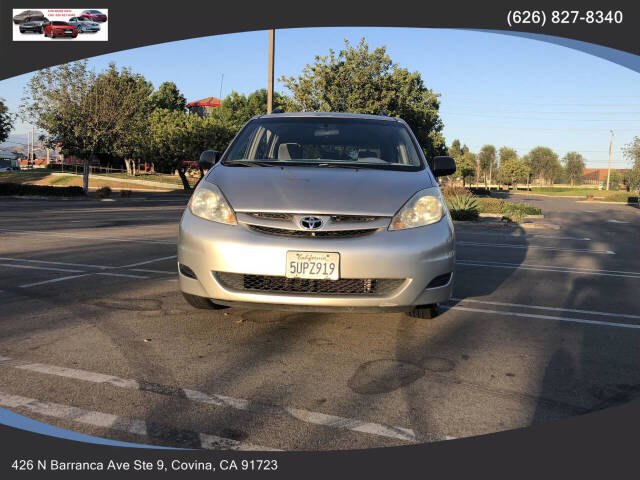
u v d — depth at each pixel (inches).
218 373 114.2
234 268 125.0
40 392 102.2
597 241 454.6
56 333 138.4
